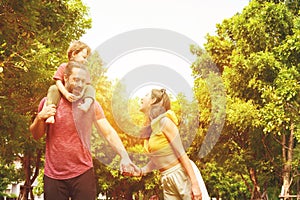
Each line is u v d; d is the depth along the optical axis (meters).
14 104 12.88
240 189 34.47
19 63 10.67
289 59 16.00
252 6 17.58
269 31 17.25
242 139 20.34
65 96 3.42
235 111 17.14
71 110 3.58
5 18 10.70
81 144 3.57
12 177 26.69
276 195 24.17
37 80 11.96
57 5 15.30
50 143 3.64
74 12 16.22
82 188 3.60
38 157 21.72
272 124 15.95
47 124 3.68
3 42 10.85
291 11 18.22
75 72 3.38
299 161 18.33
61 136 3.58
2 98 12.22
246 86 17.80
